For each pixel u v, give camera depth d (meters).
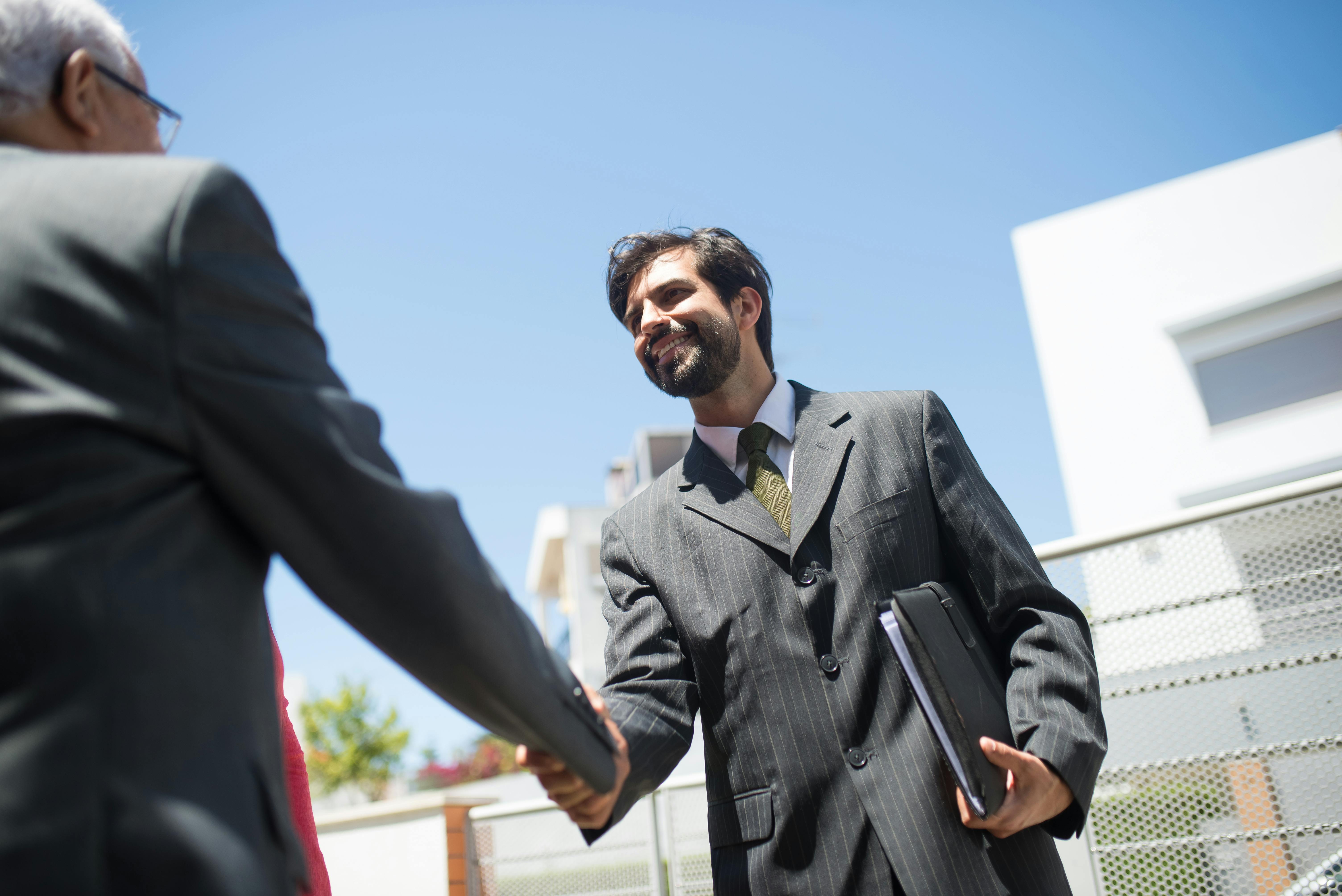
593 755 1.12
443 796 3.55
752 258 1.95
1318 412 12.11
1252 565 2.03
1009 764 1.25
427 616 0.89
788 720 1.50
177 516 0.82
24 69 0.99
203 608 0.81
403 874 3.55
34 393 0.78
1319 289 12.27
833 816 1.43
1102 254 14.01
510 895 3.34
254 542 0.90
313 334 0.95
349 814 3.74
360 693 23.75
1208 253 13.33
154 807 0.72
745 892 1.47
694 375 1.82
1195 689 2.04
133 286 0.82
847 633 1.51
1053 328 14.11
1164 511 12.79
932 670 1.30
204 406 0.82
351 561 0.87
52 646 0.72
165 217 0.85
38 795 0.69
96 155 0.92
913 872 1.34
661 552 1.73
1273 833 1.91
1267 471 12.23
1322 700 1.91
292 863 0.82
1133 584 2.14
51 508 0.75
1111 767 2.11
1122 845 2.07
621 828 3.11
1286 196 13.05
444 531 0.93
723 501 1.71
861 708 1.47
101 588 0.74
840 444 1.67
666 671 1.64
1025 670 1.42
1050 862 1.40
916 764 1.42
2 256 0.83
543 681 1.02
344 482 0.86
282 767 0.88
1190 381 12.97
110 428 0.79
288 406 0.85
